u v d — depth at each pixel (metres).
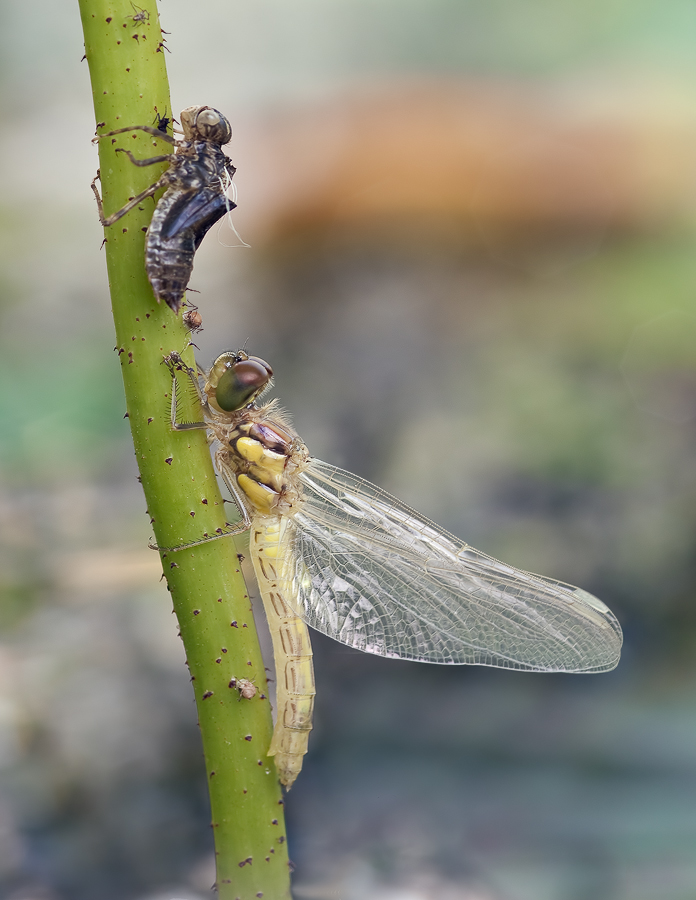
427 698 0.34
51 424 0.53
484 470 0.50
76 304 0.67
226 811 0.27
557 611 0.29
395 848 0.31
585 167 0.73
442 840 0.31
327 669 0.36
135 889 0.30
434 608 0.29
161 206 0.26
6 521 0.43
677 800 0.31
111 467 0.49
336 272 0.71
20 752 0.33
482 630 0.29
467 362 0.59
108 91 0.26
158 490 0.27
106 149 0.26
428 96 0.79
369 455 0.52
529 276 0.68
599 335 0.61
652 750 0.32
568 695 0.34
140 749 0.33
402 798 0.32
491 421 0.54
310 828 0.31
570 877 0.30
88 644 0.35
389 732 0.33
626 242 0.69
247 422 0.29
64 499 0.46
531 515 0.45
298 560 0.29
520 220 0.71
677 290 0.63
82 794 0.32
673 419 0.52
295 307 0.68
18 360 0.58
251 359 0.28
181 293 0.26
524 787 0.32
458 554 0.29
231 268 0.75
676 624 0.36
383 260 0.71
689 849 0.30
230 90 0.85
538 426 0.53
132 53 0.26
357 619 0.29
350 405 0.56
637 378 0.56
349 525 0.29
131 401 0.26
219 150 0.27
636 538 0.42
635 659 0.35
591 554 0.42
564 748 0.32
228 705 0.27
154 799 0.32
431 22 0.86
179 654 0.35
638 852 0.30
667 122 0.73
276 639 0.29
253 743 0.27
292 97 0.83
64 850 0.31
